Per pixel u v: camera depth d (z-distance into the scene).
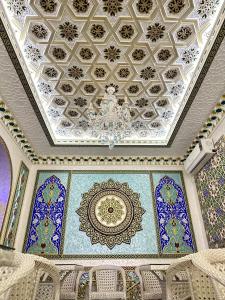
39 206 4.29
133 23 2.53
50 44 2.71
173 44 2.74
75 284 2.96
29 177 4.51
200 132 3.99
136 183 4.56
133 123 4.08
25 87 3.03
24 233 4.04
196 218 4.25
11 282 0.78
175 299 2.07
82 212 4.26
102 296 2.64
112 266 2.86
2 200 3.48
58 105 3.66
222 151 3.56
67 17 2.46
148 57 2.90
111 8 2.39
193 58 2.88
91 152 4.63
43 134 4.01
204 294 1.05
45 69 3.03
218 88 3.10
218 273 0.83
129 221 4.20
